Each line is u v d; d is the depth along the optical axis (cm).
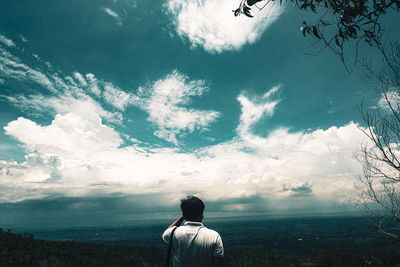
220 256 174
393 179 315
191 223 191
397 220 291
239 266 457
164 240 197
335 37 188
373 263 851
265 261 444
